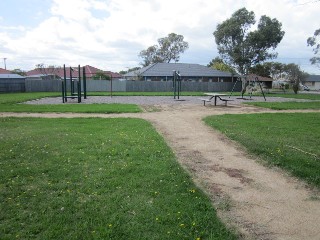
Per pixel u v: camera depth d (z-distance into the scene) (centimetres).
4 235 365
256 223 413
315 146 838
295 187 549
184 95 3597
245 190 532
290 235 384
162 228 384
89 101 2562
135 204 452
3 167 622
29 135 961
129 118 1419
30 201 462
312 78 9062
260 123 1259
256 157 741
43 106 1994
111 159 688
